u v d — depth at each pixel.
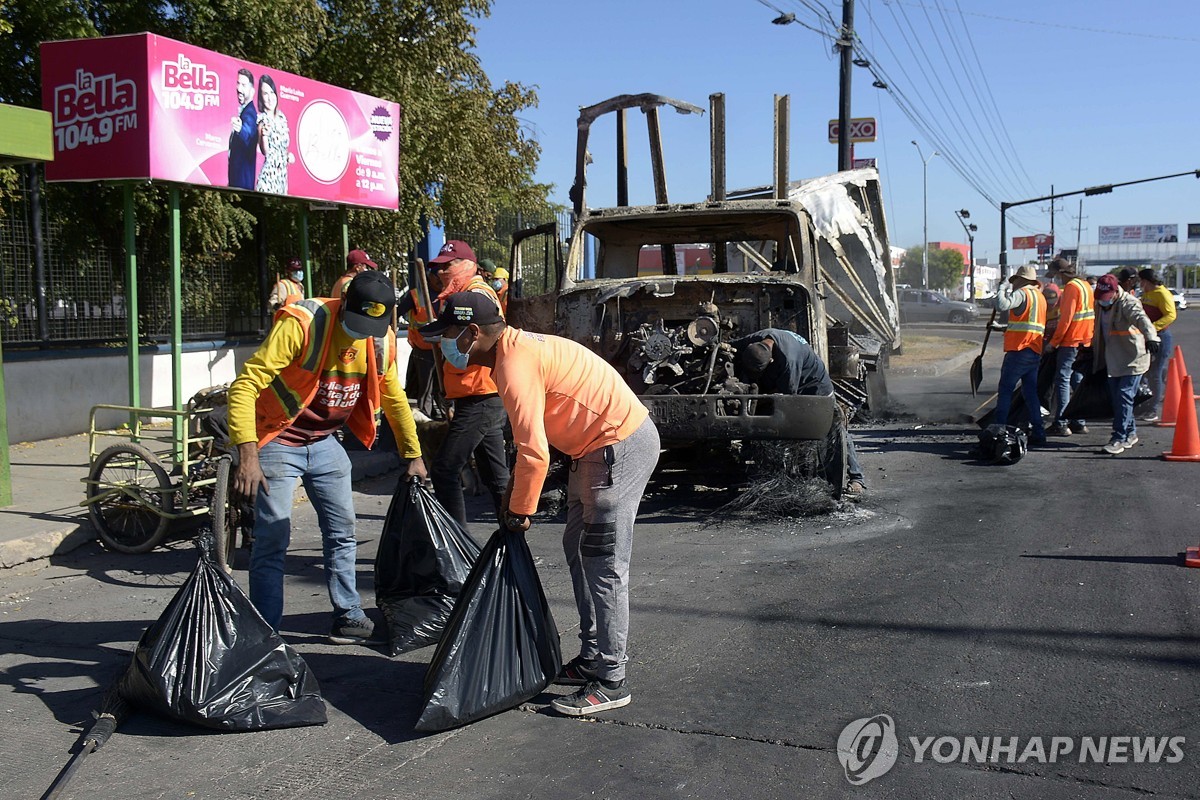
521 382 3.71
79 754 3.54
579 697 3.89
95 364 10.59
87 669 4.48
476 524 7.18
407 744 3.66
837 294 12.44
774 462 7.25
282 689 3.90
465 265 5.70
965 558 5.80
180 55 7.89
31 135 6.88
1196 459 8.81
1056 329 10.23
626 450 3.81
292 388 4.34
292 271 10.89
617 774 3.37
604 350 7.60
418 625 4.64
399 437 4.89
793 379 6.88
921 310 43.53
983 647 4.39
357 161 10.38
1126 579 5.30
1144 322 9.20
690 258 9.90
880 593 5.20
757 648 4.49
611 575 3.85
